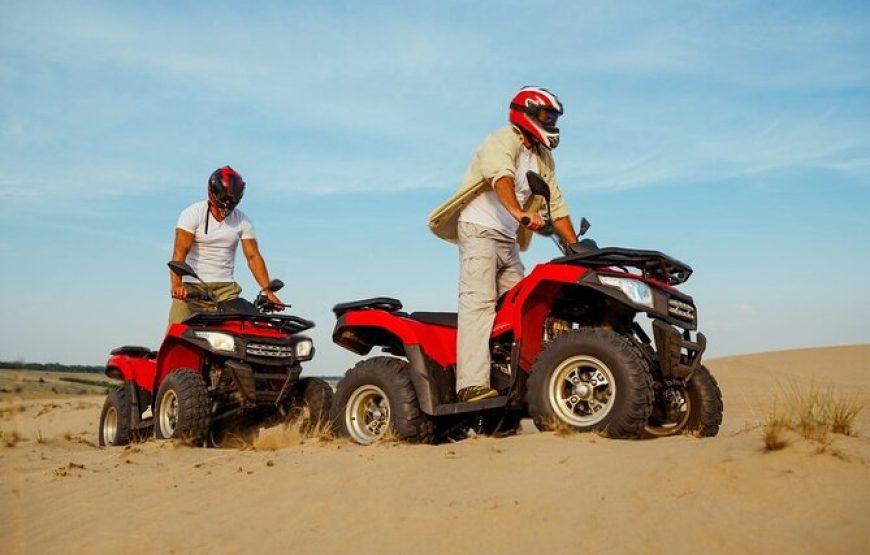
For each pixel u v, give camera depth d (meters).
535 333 5.90
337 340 6.75
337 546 3.70
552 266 5.75
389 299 6.48
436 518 3.85
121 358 8.88
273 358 7.92
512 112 6.08
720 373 17.50
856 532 3.19
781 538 3.24
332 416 6.53
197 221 8.52
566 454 4.62
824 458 3.88
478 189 6.16
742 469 3.87
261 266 8.78
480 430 6.67
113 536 4.11
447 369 6.23
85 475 5.75
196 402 7.46
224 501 4.56
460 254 6.21
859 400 9.41
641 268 5.68
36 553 3.98
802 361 18.48
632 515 3.61
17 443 8.72
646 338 6.07
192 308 8.48
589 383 5.40
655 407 5.90
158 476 5.41
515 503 3.90
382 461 5.05
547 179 6.32
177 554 3.79
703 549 3.25
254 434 8.05
